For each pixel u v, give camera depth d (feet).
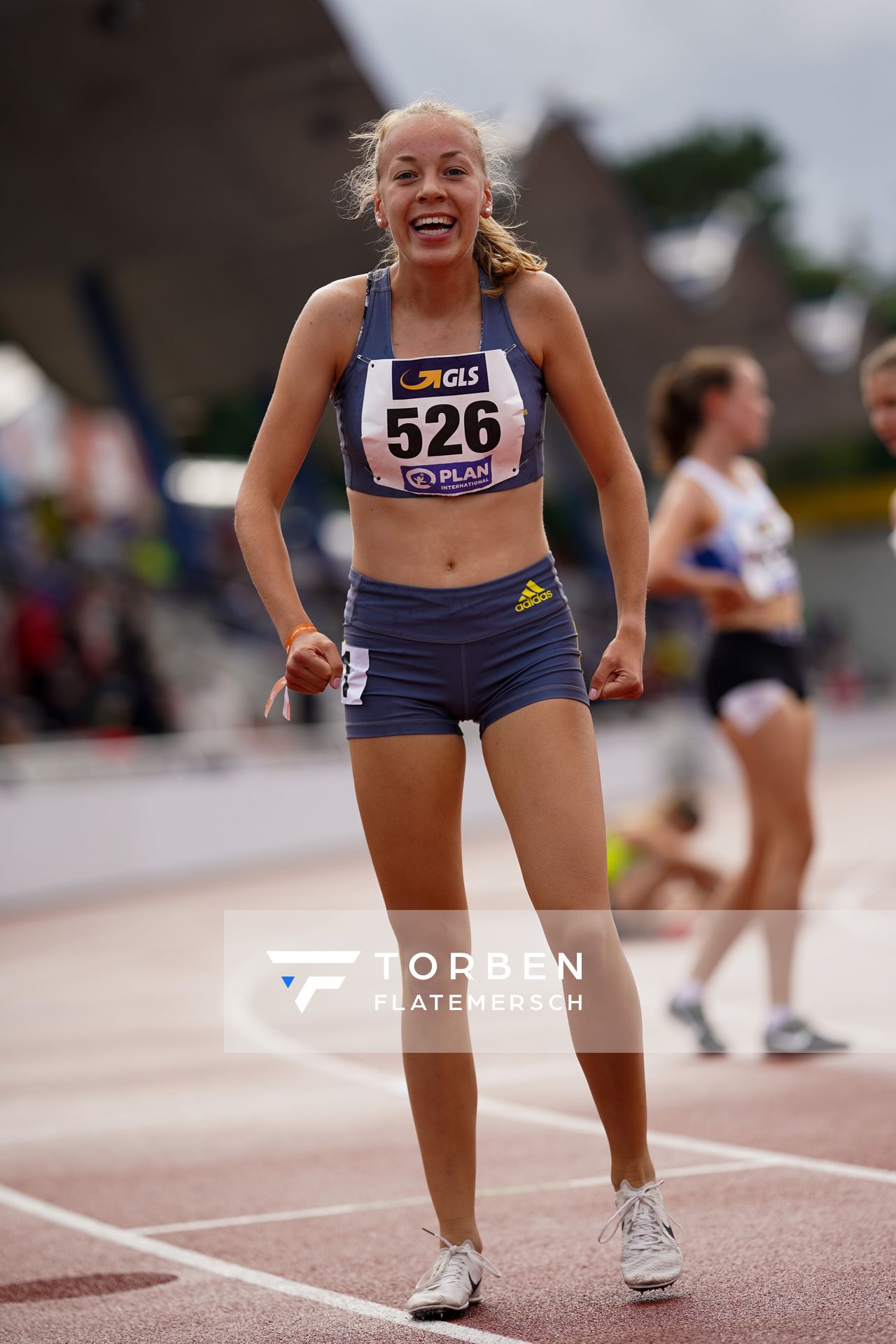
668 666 264.52
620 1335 23.36
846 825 150.41
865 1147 35.58
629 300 244.63
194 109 155.74
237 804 147.33
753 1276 26.18
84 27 138.82
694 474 48.55
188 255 192.95
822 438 389.80
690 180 546.26
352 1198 34.14
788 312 286.25
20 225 179.32
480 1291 26.53
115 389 204.54
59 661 156.04
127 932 98.48
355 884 121.08
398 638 25.64
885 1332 22.68
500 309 25.57
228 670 186.80
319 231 188.03
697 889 82.02
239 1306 26.50
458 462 25.31
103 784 130.93
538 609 25.61
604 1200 32.68
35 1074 52.60
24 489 272.51
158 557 212.84
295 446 25.93
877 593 397.39
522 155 187.73
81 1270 29.32
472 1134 26.43
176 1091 48.24
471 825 176.86
